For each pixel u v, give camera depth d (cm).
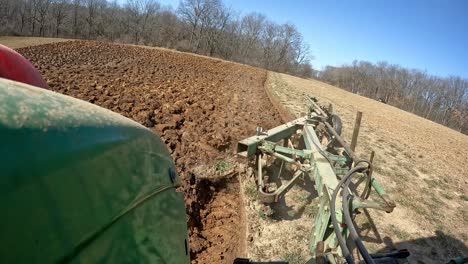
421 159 1168
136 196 101
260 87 2253
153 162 118
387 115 2431
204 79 2198
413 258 551
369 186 420
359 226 610
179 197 135
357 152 1075
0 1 7525
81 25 8356
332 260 307
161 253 111
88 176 82
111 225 88
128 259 94
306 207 609
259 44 8631
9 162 64
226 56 8369
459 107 7806
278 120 1236
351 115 1877
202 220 587
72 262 74
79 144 82
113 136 97
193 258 491
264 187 532
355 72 9825
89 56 2817
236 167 734
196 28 8444
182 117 1076
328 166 455
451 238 633
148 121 962
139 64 2630
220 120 1097
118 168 95
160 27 8619
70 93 1172
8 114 71
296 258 491
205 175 696
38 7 7838
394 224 643
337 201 347
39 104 82
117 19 8544
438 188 895
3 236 60
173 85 1700
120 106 1084
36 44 3538
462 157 1418
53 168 72
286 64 8481
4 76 155
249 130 1018
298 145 826
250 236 525
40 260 66
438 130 2353
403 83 8975
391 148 1229
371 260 233
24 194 65
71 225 74
